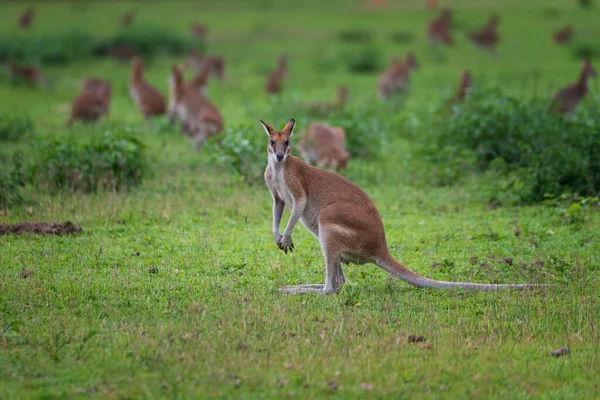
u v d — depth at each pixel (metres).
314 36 93.25
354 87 64.38
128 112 53.81
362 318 18.28
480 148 34.72
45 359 15.62
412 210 29.33
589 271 22.14
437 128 37.62
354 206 20.23
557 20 102.06
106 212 27.23
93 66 75.94
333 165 34.81
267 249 24.14
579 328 17.75
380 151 40.41
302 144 35.53
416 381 15.06
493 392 14.74
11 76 63.56
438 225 27.16
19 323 16.91
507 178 31.58
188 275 21.47
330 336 16.92
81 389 14.44
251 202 29.42
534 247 24.27
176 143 42.78
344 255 20.27
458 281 21.41
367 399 14.35
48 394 14.24
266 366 15.52
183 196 30.19
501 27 97.38
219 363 15.55
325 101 55.31
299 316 18.12
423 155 35.94
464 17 106.19
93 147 31.22
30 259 22.22
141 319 18.03
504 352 16.56
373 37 91.50
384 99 56.91
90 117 46.00
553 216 27.42
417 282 20.19
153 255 23.20
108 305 18.84
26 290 19.39
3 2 124.81
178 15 112.19
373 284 21.20
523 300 19.36
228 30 98.31
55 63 76.25
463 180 32.91
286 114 47.66
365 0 126.81
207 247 23.89
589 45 78.06
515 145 34.34
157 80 67.81
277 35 94.31
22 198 28.45
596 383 15.16
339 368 15.45
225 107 54.94
